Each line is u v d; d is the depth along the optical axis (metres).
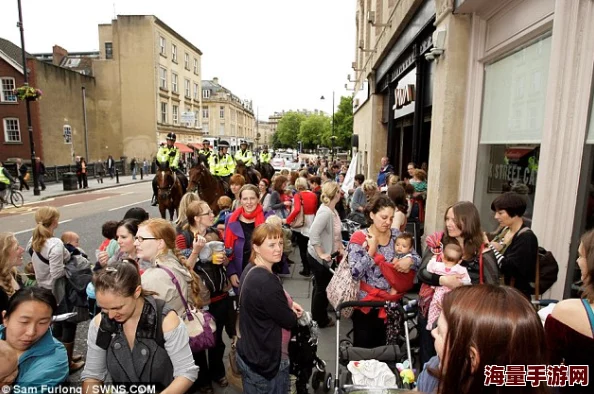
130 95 34.97
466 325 1.12
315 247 4.33
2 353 1.80
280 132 102.88
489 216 5.04
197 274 3.06
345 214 8.78
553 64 3.29
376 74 13.78
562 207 3.35
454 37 5.10
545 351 1.11
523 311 1.12
